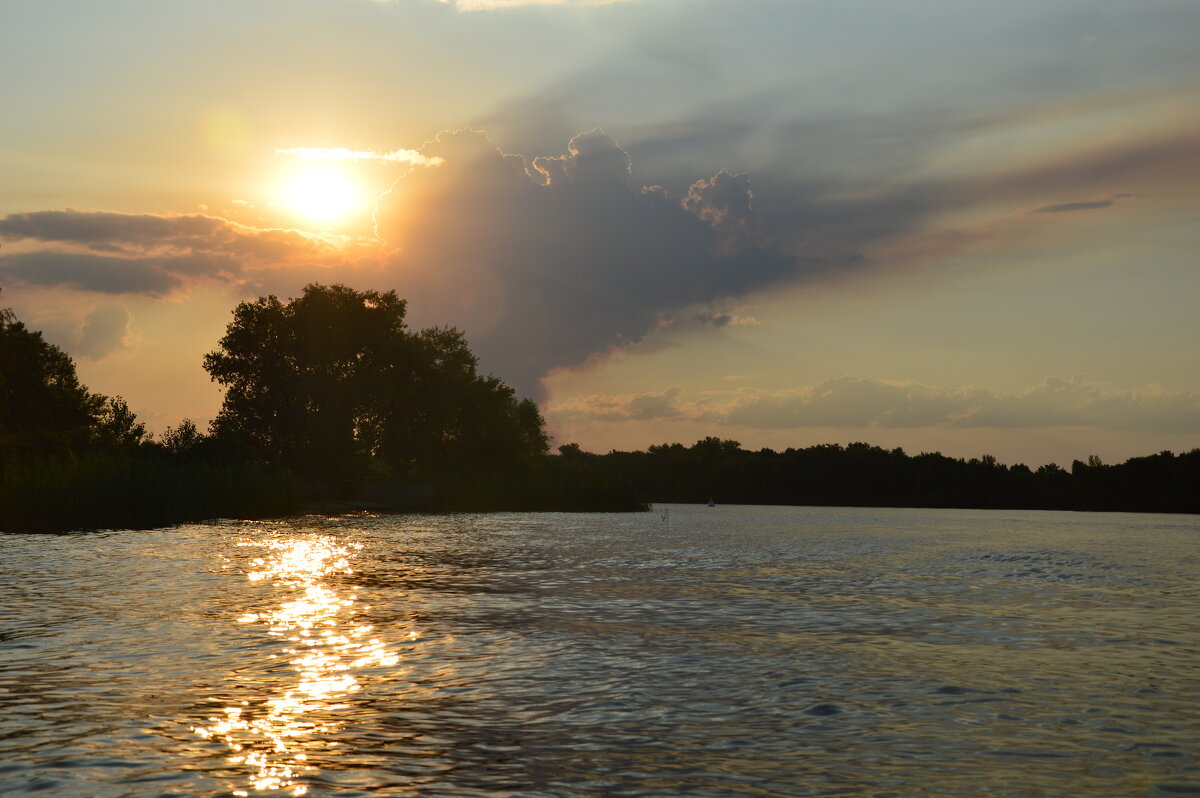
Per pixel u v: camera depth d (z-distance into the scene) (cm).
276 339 10062
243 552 3444
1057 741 1030
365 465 10406
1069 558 3975
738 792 862
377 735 1040
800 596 2391
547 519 7269
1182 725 1098
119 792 851
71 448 7456
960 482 17238
